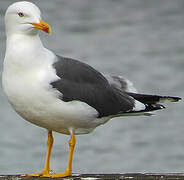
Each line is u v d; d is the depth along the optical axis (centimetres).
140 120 1961
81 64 912
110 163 1622
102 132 1862
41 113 855
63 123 874
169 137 1828
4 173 1517
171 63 2609
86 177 848
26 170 1541
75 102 867
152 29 3362
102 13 3725
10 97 856
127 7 3919
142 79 2373
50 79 844
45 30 853
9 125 1878
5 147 1719
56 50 2867
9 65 846
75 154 1683
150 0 4091
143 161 1647
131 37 3153
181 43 2998
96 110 897
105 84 926
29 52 843
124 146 1756
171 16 3675
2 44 2744
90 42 3033
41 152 1678
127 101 941
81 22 3469
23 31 853
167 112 2023
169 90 2227
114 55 2770
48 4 3866
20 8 852
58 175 866
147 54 2780
